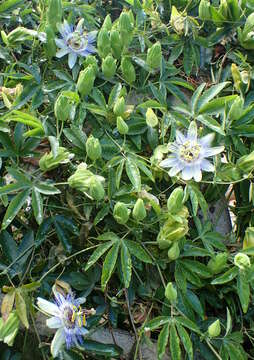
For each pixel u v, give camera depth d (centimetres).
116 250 48
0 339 43
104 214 49
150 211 51
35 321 49
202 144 52
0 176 52
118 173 50
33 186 48
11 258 48
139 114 57
